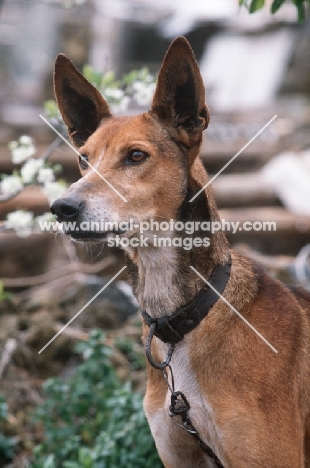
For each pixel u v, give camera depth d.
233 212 9.70
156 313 3.66
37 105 15.35
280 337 3.61
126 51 16.92
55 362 6.36
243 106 14.29
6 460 5.38
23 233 5.47
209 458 3.86
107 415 5.34
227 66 16.05
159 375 3.82
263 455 3.46
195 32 16.70
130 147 3.61
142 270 3.71
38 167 5.27
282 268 7.49
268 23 15.80
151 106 3.74
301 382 3.65
